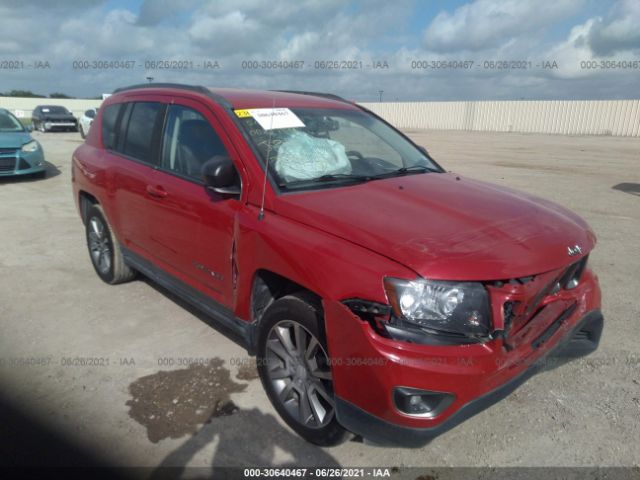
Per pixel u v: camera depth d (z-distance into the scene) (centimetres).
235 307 308
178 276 370
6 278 509
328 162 333
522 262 234
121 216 430
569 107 3092
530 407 305
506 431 285
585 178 1181
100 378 333
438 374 216
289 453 269
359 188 309
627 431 283
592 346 300
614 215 782
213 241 320
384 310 222
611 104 2922
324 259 244
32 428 286
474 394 224
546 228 269
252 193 299
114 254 464
